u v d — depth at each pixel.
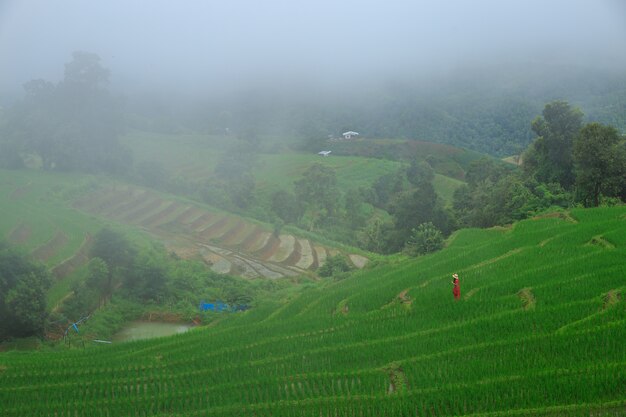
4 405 18.61
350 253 57.50
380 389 17.83
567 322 20.64
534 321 21.03
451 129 176.75
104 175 84.81
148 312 36.62
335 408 16.77
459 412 15.80
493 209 48.09
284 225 68.12
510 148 161.25
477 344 19.92
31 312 30.27
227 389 18.67
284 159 122.69
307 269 51.38
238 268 50.34
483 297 24.77
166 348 24.56
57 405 18.28
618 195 44.88
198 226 65.75
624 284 23.42
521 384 16.45
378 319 24.52
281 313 28.48
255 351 22.20
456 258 31.72
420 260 34.16
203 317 36.19
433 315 23.81
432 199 52.25
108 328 33.47
